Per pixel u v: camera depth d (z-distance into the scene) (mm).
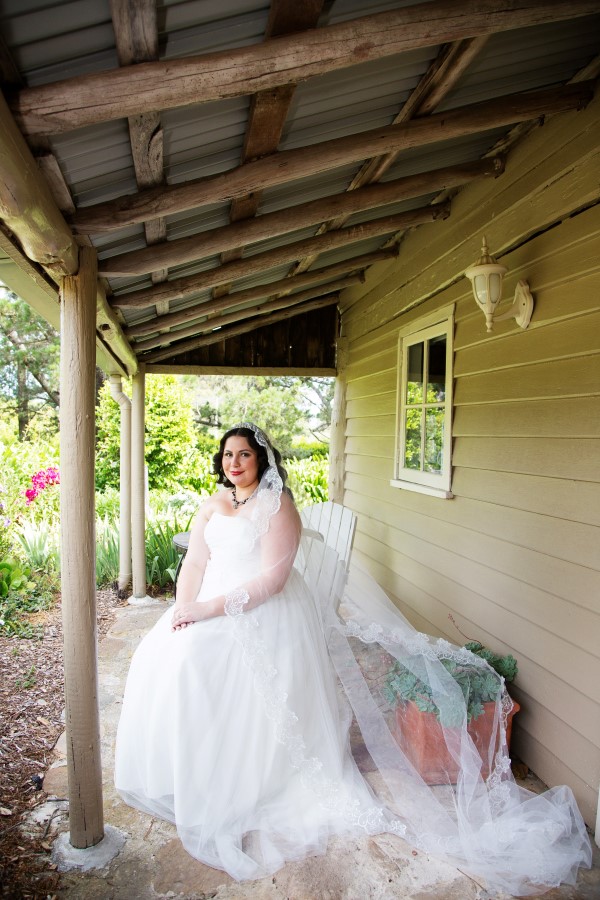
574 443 2348
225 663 2232
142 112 1356
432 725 2461
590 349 2254
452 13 1487
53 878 1939
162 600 5102
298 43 1364
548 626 2480
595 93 2242
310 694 2301
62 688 3318
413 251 4109
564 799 2240
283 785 2279
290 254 3209
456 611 3355
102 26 1219
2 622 4207
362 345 5383
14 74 1245
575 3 1583
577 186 2334
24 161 1306
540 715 2518
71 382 1965
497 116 2172
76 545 1976
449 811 2275
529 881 1957
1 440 8672
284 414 14219
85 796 2053
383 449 4809
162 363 5645
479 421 3137
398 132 2074
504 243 2869
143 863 2023
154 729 2238
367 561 5117
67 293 1970
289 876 1969
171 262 2352
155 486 9766
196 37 1376
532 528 2621
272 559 2381
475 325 3205
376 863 2031
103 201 1984
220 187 1921
